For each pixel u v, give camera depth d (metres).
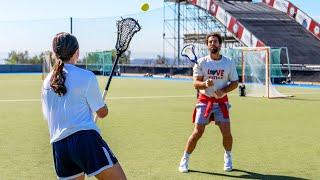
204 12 44.62
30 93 21.88
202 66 6.59
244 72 21.20
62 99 3.95
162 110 14.82
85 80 3.96
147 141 9.24
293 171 6.86
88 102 3.98
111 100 18.41
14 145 8.83
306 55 37.56
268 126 11.40
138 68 46.12
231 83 6.58
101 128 10.90
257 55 21.23
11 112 14.12
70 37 4.00
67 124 3.93
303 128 11.05
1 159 7.64
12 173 6.77
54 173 6.77
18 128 10.90
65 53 3.98
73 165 4.03
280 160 7.57
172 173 6.74
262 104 17.09
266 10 44.78
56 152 4.02
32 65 52.00
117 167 4.01
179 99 18.98
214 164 7.28
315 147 8.66
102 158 3.93
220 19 40.25
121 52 4.97
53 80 3.93
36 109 14.95
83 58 47.78
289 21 42.78
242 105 16.70
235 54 28.44
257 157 7.79
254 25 41.00
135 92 22.80
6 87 26.30
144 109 15.10
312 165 7.23
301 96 20.86
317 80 31.34
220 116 6.70
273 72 30.89
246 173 6.74
